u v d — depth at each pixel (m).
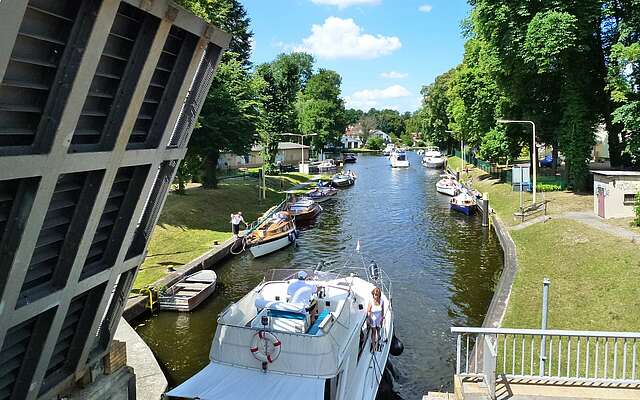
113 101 7.55
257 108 43.78
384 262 27.50
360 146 179.38
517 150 44.62
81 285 8.87
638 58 27.98
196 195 38.09
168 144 9.59
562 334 8.95
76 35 6.20
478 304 20.78
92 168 7.51
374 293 15.26
